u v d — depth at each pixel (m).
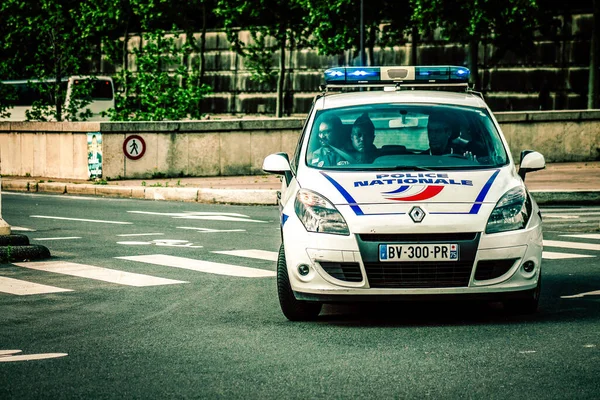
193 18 108.94
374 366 11.63
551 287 17.81
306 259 14.13
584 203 34.69
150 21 101.69
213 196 37.38
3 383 11.13
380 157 15.59
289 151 47.56
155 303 16.73
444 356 12.10
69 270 20.53
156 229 27.95
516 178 15.03
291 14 90.31
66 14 52.50
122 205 36.06
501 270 13.96
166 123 44.88
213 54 111.44
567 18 84.38
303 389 10.63
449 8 71.56
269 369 11.60
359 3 80.50
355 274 13.97
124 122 44.12
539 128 50.03
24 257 21.97
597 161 51.22
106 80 85.81
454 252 13.77
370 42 84.00
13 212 33.12
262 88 107.69
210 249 23.69
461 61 91.19
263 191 36.47
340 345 12.94
